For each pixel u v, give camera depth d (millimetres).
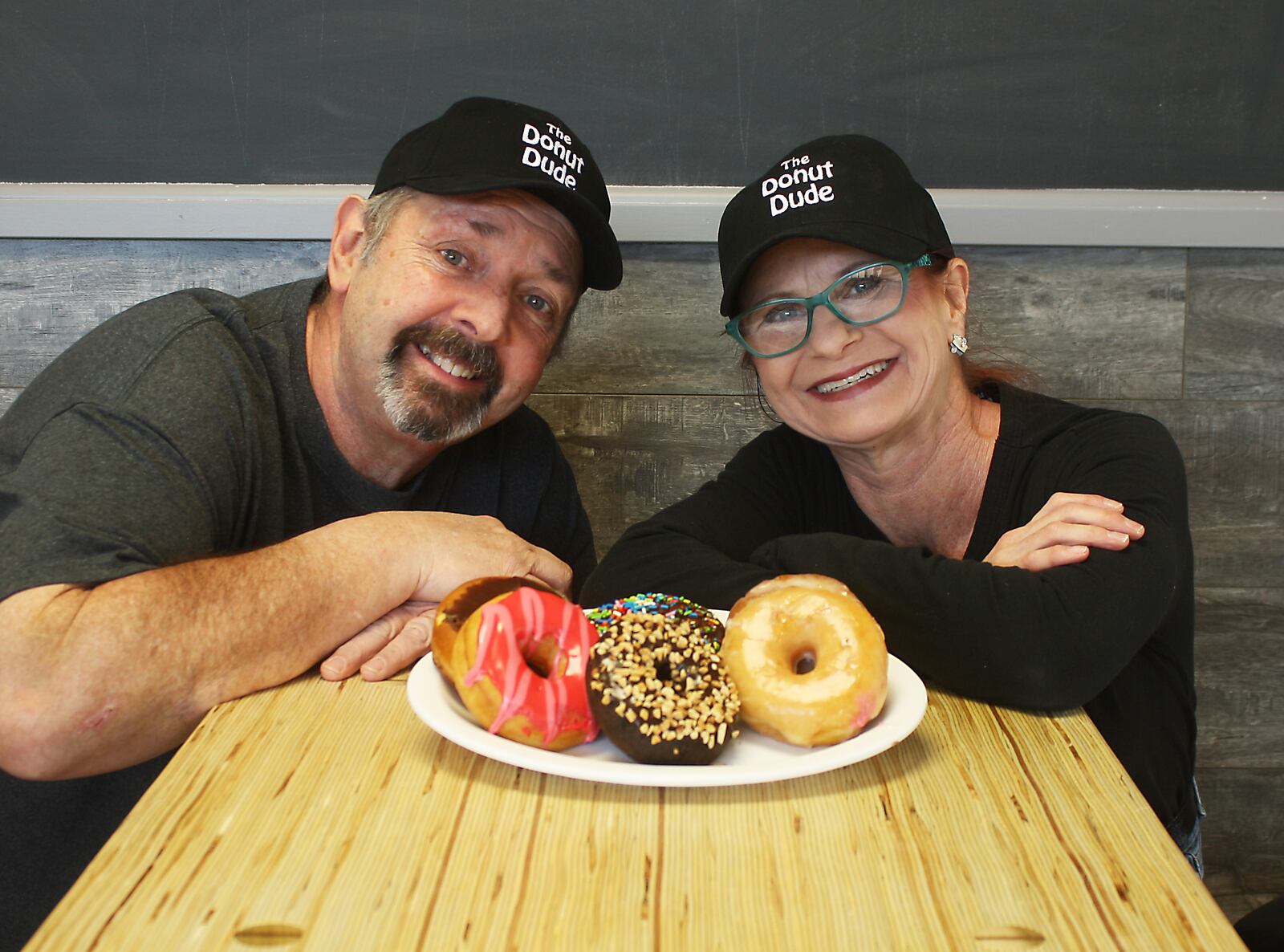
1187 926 528
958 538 1200
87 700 750
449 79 1503
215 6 1475
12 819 998
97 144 1514
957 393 1150
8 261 1536
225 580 824
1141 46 1479
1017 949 509
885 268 1036
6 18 1473
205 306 1105
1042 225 1506
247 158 1521
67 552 811
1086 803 649
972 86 1497
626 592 1019
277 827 601
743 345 1121
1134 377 1577
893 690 749
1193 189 1519
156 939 503
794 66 1497
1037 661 799
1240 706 1677
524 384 1136
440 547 929
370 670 829
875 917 532
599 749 698
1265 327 1561
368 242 1081
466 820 615
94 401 941
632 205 1514
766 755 687
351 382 1106
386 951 499
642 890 551
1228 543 1624
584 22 1485
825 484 1270
